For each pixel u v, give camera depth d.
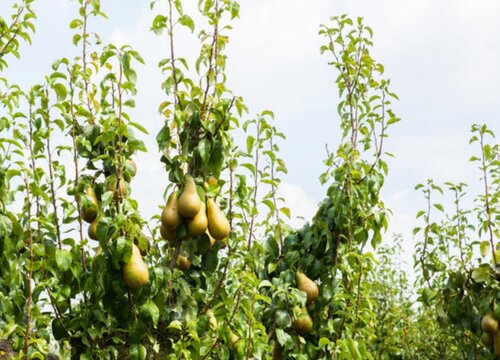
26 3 3.26
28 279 3.12
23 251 3.26
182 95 3.26
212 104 3.24
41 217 3.15
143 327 3.07
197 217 3.13
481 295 3.87
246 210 3.32
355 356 3.31
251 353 3.13
